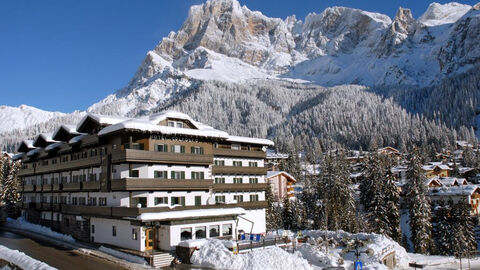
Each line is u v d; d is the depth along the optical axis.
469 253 74.12
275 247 44.47
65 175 70.31
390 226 82.50
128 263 43.41
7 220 87.62
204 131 57.22
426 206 79.19
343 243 59.22
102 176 54.94
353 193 109.25
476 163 164.75
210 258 42.91
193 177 57.22
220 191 67.88
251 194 73.88
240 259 41.84
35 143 76.81
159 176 53.09
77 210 60.19
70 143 62.28
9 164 104.88
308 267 42.59
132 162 50.91
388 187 83.75
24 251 49.50
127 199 51.12
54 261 43.78
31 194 85.62
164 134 53.03
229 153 70.81
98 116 56.41
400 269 57.88
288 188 114.38
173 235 47.75
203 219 51.38
